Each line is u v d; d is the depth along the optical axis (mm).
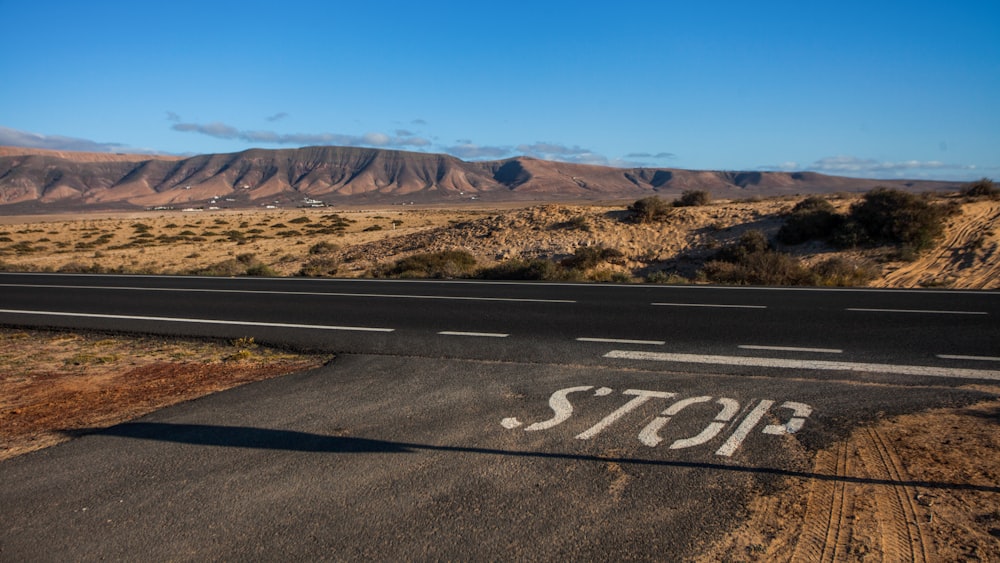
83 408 7164
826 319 10836
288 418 6379
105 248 49375
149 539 4121
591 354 8797
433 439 5637
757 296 13953
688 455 5102
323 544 3961
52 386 8258
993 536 3789
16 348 10938
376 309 13648
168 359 9625
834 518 4059
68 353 10375
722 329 10250
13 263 36750
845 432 5488
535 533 3988
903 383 6961
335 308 14008
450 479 4793
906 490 4391
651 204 32625
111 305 15688
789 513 4141
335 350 9734
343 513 4336
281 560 3811
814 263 23656
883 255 23234
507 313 12539
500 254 30172
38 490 4930
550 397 6773
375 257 34062
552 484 4652
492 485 4668
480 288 16984
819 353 8438
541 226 33844
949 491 4344
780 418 5902
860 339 9211
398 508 4375
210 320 12953
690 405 6348
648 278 20500
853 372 7457
